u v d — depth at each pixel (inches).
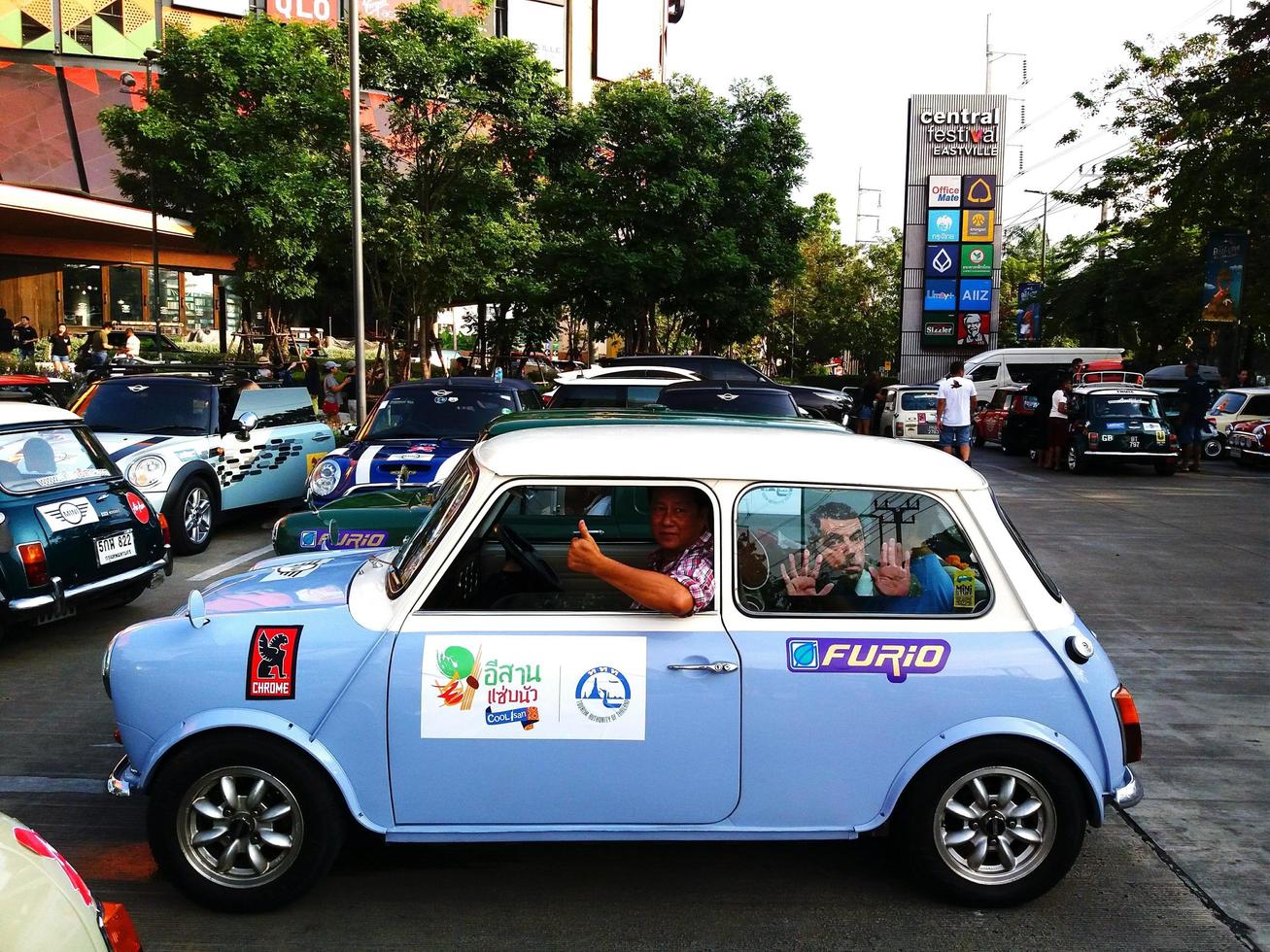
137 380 441.4
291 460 476.4
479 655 136.3
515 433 152.9
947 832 143.8
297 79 757.3
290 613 141.5
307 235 762.8
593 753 136.5
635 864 160.2
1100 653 145.8
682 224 969.5
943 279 1557.6
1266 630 306.5
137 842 165.0
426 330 842.2
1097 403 744.3
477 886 152.2
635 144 949.2
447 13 780.6
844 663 138.2
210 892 139.5
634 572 136.6
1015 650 140.5
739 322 1029.8
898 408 958.4
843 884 154.2
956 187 1541.6
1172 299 1266.0
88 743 207.9
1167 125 1087.0
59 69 1494.8
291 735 135.3
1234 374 1057.5
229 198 741.9
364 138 779.4
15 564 247.1
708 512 141.6
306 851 138.8
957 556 143.5
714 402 431.5
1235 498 613.9
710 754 137.3
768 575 140.9
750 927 141.6
